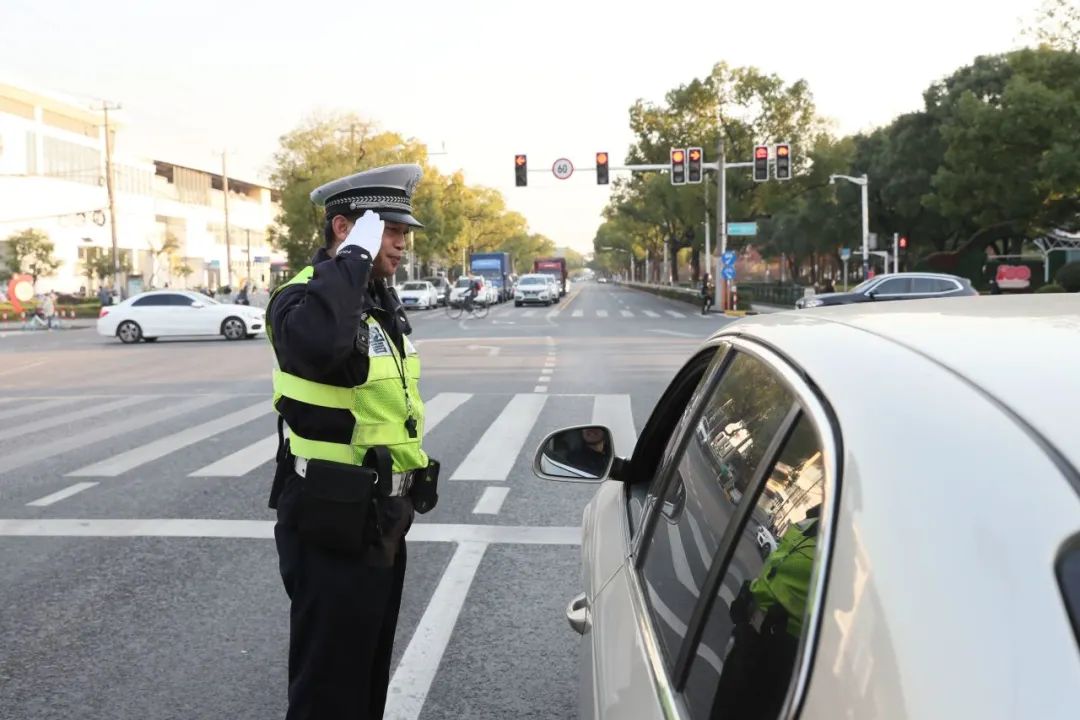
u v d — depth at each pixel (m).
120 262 63.56
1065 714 0.86
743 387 1.96
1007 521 0.99
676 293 61.84
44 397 14.09
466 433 10.00
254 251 108.62
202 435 10.09
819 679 1.09
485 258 66.62
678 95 51.34
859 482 1.17
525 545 5.88
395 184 2.79
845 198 55.84
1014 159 35.22
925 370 1.32
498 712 3.73
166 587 5.12
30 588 5.12
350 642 2.72
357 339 2.64
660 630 1.78
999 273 39.94
